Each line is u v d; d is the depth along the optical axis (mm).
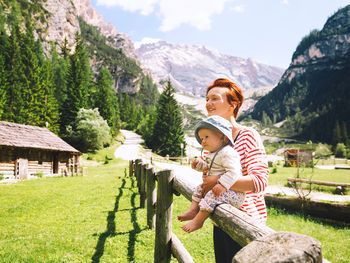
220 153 2182
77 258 5883
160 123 81375
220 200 2246
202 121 2350
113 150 78312
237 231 1844
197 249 6238
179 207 10477
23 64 80375
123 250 6203
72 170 33156
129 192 14031
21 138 29875
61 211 11016
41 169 31500
